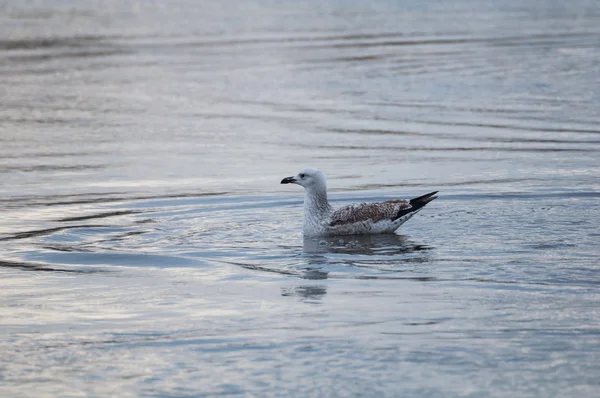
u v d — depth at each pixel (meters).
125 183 18.25
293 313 10.09
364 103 27.16
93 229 14.50
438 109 26.02
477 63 33.25
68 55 37.41
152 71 33.44
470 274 11.54
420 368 8.40
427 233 13.85
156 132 23.84
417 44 38.47
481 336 9.18
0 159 20.75
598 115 24.58
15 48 39.38
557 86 28.77
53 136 23.44
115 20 49.03
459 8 53.50
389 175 18.53
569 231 13.66
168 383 8.23
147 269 12.16
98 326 9.82
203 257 12.73
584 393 7.80
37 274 11.95
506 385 7.98
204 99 28.33
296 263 12.34
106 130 24.17
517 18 48.09
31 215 15.56
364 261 12.36
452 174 18.42
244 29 44.62
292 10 52.75
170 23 47.53
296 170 19.33
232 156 20.89
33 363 8.75
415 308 10.16
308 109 26.52
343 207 14.08
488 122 24.11
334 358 8.69
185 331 9.59
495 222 14.38
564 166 18.84
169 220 15.13
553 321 9.60
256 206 16.17
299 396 7.87
